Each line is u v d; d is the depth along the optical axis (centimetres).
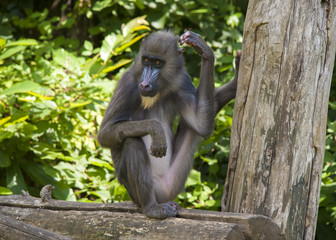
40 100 1167
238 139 810
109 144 902
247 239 698
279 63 763
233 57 1428
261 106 773
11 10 1750
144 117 966
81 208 847
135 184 828
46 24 1491
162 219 759
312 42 754
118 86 945
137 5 1466
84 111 1279
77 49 1588
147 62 932
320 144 768
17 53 1376
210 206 1248
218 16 1567
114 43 1288
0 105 1179
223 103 948
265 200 757
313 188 766
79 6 1553
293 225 751
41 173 1300
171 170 948
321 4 764
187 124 954
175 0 1516
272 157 759
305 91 753
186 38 884
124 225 776
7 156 1242
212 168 1362
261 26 782
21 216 877
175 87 948
